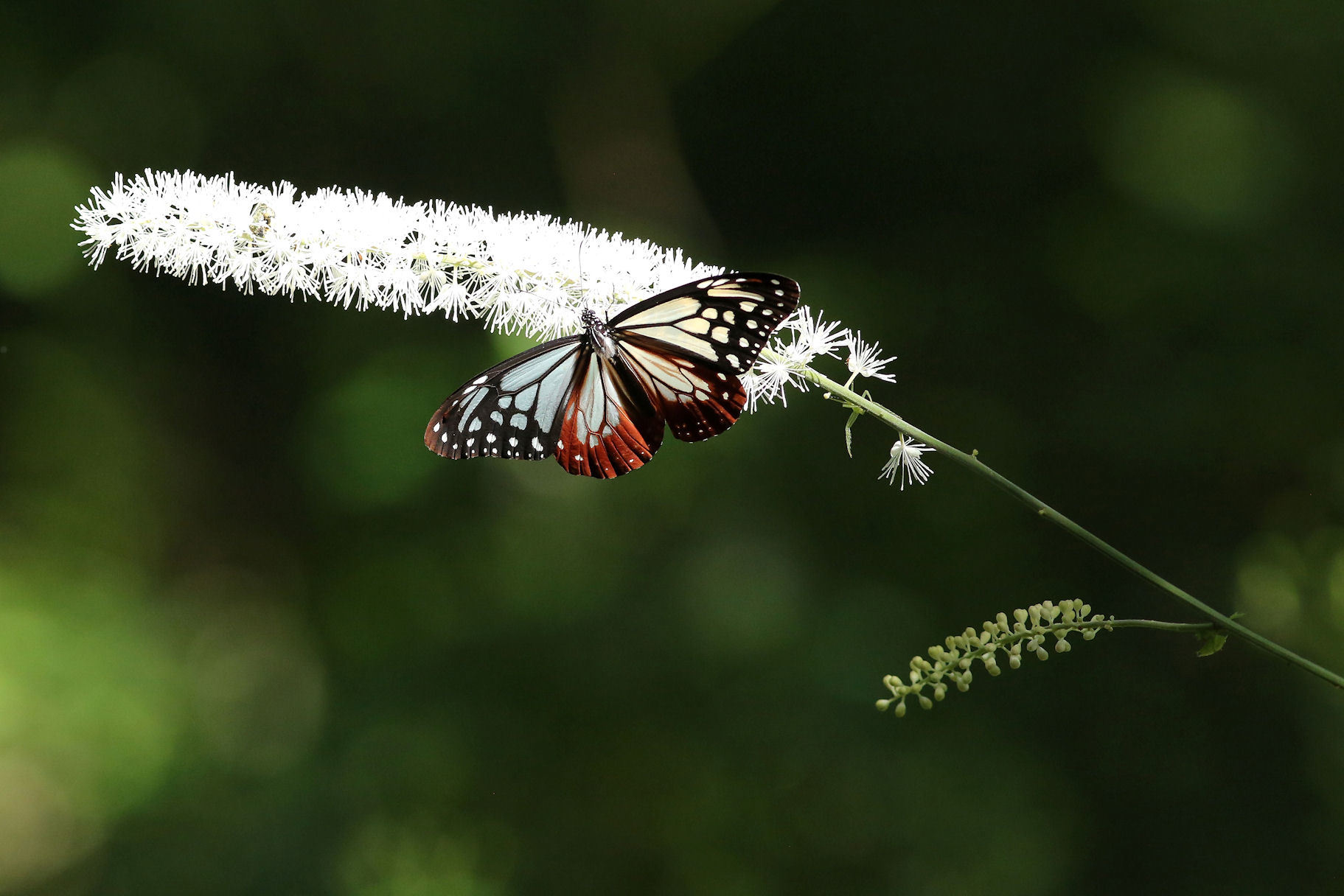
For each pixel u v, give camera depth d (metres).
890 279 4.33
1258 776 3.74
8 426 4.98
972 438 4.09
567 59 4.82
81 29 4.84
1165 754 3.74
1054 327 4.20
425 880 3.66
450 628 4.16
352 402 4.59
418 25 4.72
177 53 4.84
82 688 4.53
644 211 4.84
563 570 4.09
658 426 2.18
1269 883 3.58
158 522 5.12
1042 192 4.29
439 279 2.19
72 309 5.04
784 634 3.79
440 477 4.46
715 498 4.03
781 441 4.09
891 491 4.04
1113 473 4.03
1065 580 3.98
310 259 2.18
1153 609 3.94
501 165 4.91
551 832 3.66
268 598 5.08
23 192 4.92
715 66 4.84
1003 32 4.28
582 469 2.19
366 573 4.46
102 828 4.22
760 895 3.43
